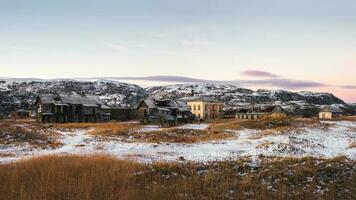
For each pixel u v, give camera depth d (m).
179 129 58.19
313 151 36.38
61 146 41.59
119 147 41.31
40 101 88.56
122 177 19.30
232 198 16.34
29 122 80.56
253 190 17.78
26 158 27.22
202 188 17.88
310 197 16.31
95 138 49.56
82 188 16.33
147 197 15.71
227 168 23.19
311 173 21.20
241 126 65.94
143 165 23.50
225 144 43.97
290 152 34.84
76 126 66.50
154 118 90.69
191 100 121.50
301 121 72.81
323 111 117.69
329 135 57.12
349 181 19.39
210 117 121.12
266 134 53.78
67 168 21.02
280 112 108.56
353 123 88.38
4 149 36.06
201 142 46.34
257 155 31.25
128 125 70.50
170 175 21.34
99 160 23.83
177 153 34.09
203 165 24.62
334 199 16.17
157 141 47.44
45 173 19.27
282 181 19.44
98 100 97.56
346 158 26.23
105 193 15.95
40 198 14.92
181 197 16.02
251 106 118.12
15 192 15.84
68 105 89.81
